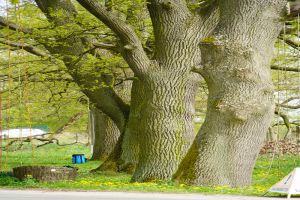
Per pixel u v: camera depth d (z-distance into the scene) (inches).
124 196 479.8
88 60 833.5
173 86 717.3
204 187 576.4
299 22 641.6
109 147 1247.5
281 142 1169.4
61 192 517.7
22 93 1078.4
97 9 675.4
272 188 501.4
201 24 716.7
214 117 599.2
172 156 708.7
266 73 593.3
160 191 532.7
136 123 868.6
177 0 711.7
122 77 859.4
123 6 818.8
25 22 863.7
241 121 589.9
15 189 556.1
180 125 717.3
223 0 600.7
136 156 888.3
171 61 717.3
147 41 879.1
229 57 586.9
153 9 715.4
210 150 600.1
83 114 1504.7
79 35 813.9
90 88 854.5
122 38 698.8
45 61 899.4
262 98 589.3
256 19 586.6
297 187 487.2
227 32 589.6
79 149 1734.7
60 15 810.2
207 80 604.7
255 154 608.1
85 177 779.4
